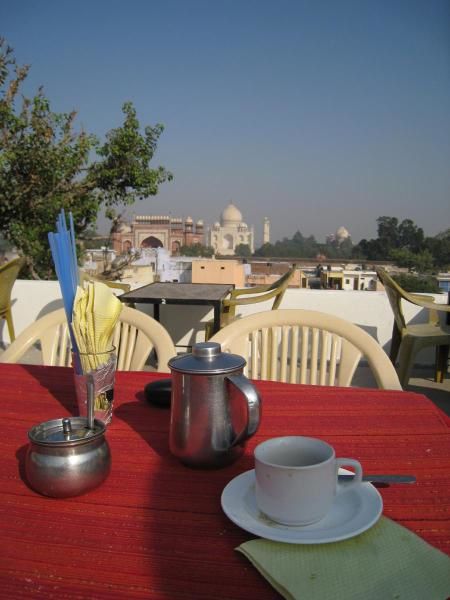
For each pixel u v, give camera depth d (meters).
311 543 0.64
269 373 1.81
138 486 0.82
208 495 0.79
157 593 0.58
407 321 4.50
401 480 0.78
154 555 0.64
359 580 0.59
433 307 3.51
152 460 0.92
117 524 0.71
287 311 1.79
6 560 0.64
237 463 0.89
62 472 0.76
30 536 0.69
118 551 0.65
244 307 4.61
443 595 0.57
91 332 1.00
